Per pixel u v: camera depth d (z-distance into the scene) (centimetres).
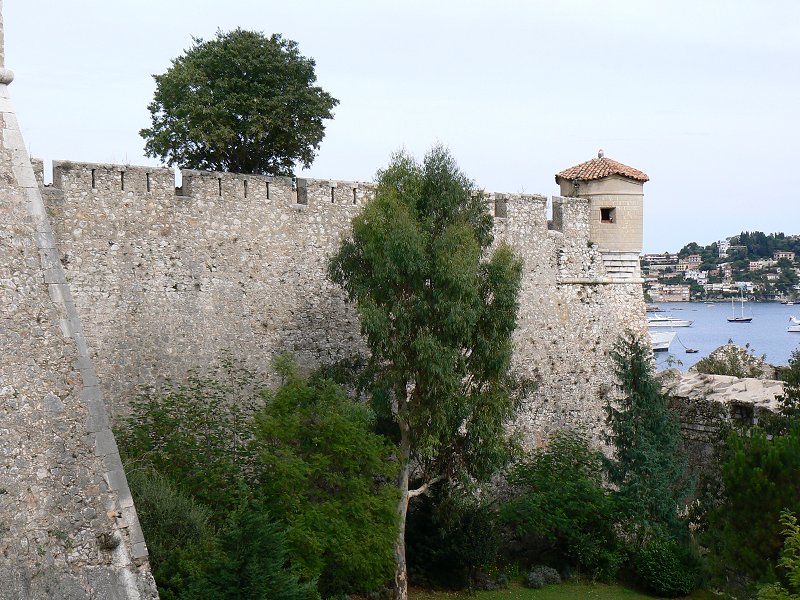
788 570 1927
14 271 1516
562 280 3300
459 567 2673
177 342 2397
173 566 1761
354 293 2412
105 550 1523
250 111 2856
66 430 1522
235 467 2136
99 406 1572
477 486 2842
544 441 3225
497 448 2452
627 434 3031
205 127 2823
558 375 3275
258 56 2923
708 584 2830
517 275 2461
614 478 3033
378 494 2314
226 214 2512
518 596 2664
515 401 2669
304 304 2661
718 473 3088
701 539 2456
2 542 1416
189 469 2114
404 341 2358
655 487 2955
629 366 3100
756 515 2122
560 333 3291
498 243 3097
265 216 2591
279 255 2617
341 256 2448
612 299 3438
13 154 1564
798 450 2105
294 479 2102
